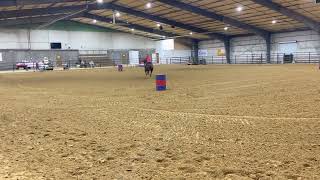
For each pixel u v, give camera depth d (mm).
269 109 6875
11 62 43844
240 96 9141
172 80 16047
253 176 3205
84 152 4188
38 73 30547
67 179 3254
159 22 40938
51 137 5039
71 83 16625
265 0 28484
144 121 6070
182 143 4484
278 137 4645
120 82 16016
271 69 24219
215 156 3877
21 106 8461
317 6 26969
